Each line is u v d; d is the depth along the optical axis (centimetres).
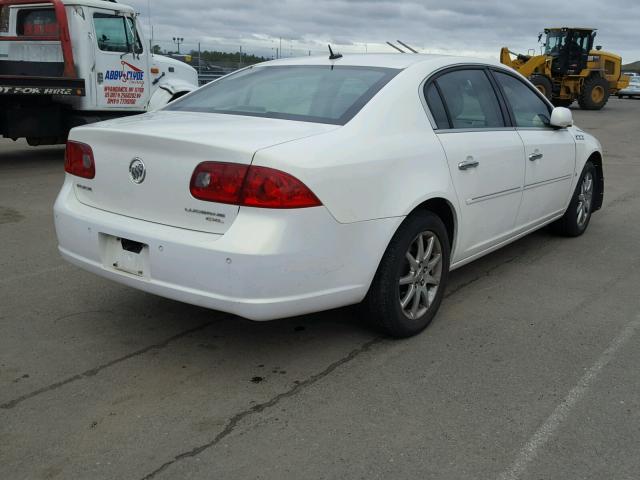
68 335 373
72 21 968
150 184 320
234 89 420
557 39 2538
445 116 396
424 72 395
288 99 380
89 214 346
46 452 263
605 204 782
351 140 329
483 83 452
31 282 459
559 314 420
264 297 296
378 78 379
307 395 311
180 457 262
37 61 1016
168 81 1111
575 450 270
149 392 312
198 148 301
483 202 422
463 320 407
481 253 446
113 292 442
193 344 364
